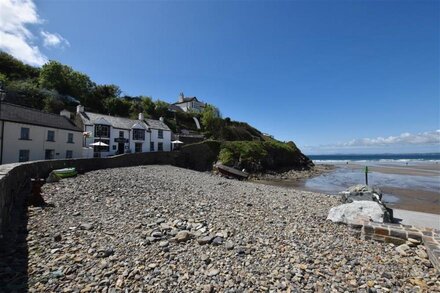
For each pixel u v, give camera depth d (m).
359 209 9.13
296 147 67.94
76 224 7.54
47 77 56.47
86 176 17.86
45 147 29.36
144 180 18.42
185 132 64.81
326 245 6.81
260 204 12.56
